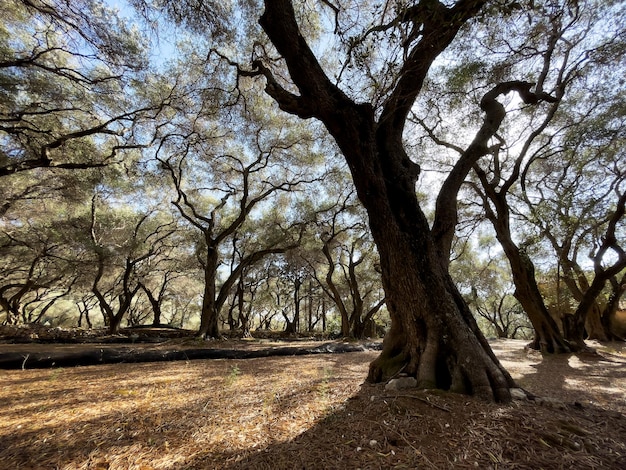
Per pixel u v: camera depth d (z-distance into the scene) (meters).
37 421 2.91
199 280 25.31
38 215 15.47
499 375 3.29
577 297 12.32
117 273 20.30
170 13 5.82
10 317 17.06
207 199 18.31
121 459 2.17
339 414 2.88
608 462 2.11
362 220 16.64
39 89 8.47
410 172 4.49
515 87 5.28
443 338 3.63
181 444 2.40
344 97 4.15
